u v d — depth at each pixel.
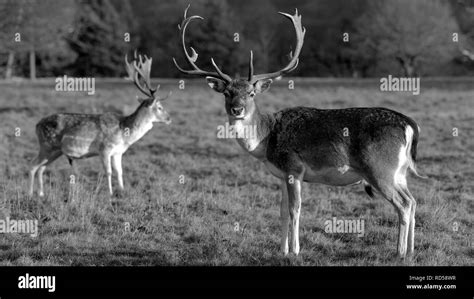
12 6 66.69
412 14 73.44
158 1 95.56
